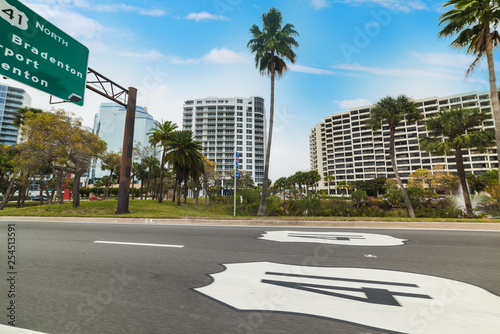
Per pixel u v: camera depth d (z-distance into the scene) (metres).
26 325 2.18
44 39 9.27
